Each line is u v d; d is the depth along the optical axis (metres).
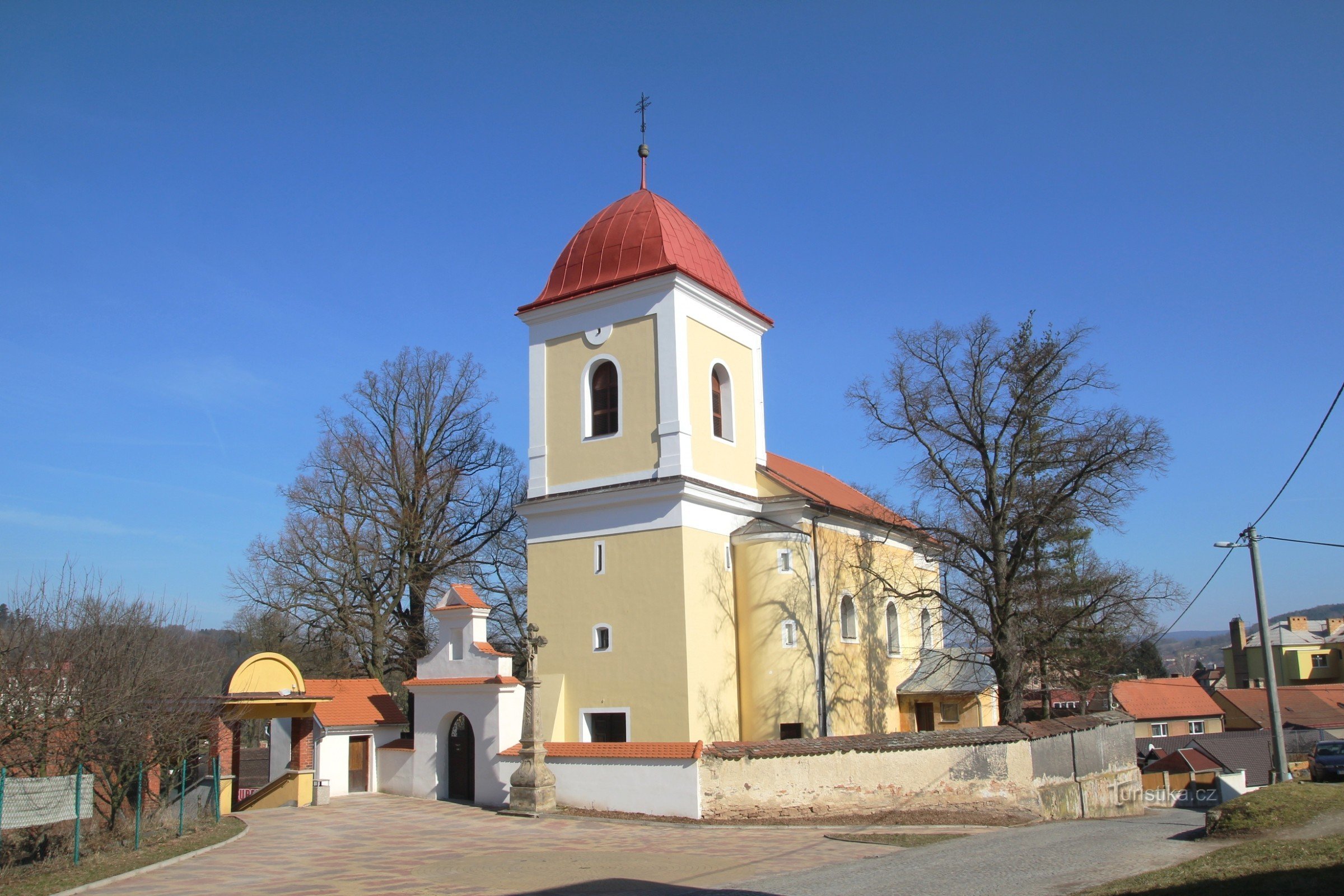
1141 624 30.53
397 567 40.47
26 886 16.48
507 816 24.73
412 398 42.97
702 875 17.08
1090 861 16.81
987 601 30.14
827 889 15.30
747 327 33.09
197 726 24.08
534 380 31.42
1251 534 25.95
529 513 30.28
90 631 22.59
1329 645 79.75
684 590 27.22
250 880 17.44
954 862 17.28
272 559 39.38
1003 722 29.41
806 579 30.02
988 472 30.59
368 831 23.17
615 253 30.92
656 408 28.94
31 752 20.39
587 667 28.36
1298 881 11.90
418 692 29.56
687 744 24.14
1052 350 29.72
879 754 24.45
